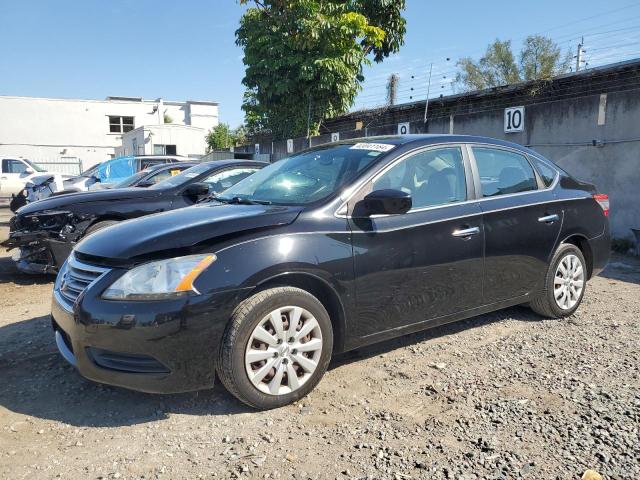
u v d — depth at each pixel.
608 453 2.71
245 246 3.14
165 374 2.96
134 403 3.31
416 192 3.90
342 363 3.92
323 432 2.97
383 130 13.35
